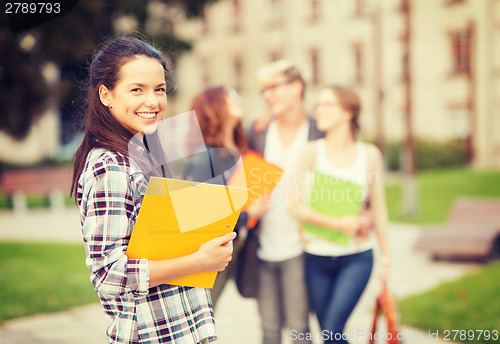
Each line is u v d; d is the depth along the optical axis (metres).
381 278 3.54
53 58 11.09
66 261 7.62
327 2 27.70
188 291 1.95
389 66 25.52
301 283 3.45
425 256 7.72
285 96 3.57
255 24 30.27
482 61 24.05
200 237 1.88
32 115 13.23
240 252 3.42
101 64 1.93
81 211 1.88
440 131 24.89
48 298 5.82
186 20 12.07
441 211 12.30
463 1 24.19
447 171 20.66
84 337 4.65
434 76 24.89
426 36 24.91
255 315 5.20
